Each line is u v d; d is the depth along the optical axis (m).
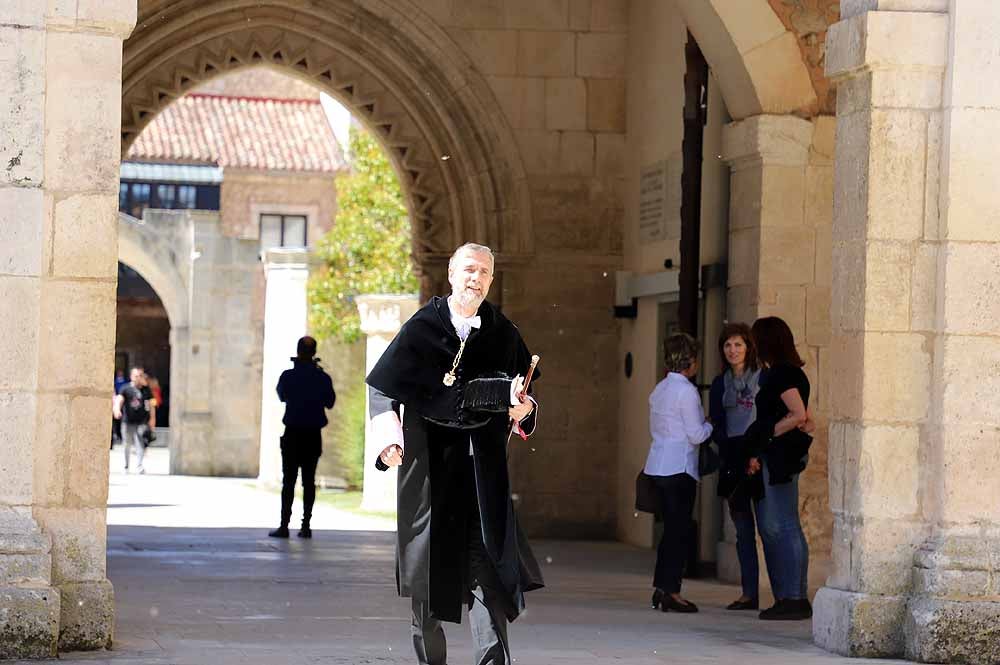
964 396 10.04
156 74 20.97
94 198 9.24
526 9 20.28
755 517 13.16
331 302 31.27
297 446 19.31
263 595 12.78
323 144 45.72
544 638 10.52
